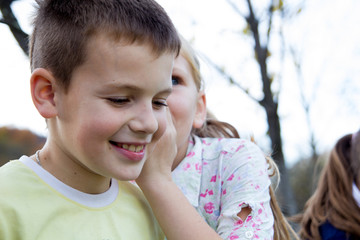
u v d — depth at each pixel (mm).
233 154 1537
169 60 951
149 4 994
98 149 913
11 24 2244
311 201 2717
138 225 1126
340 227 2488
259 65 4473
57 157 1001
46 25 979
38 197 948
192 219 1160
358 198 2516
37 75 935
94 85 890
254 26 4426
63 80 918
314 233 2584
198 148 1600
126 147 950
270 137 4527
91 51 886
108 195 1092
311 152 8047
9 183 934
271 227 1367
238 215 1376
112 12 916
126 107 914
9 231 880
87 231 990
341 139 2746
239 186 1432
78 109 904
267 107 4520
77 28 907
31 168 983
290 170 8836
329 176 2650
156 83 919
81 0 937
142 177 1216
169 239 1157
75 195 1006
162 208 1174
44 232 920
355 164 2557
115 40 883
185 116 1464
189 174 1526
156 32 930
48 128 1022
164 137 1244
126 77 887
